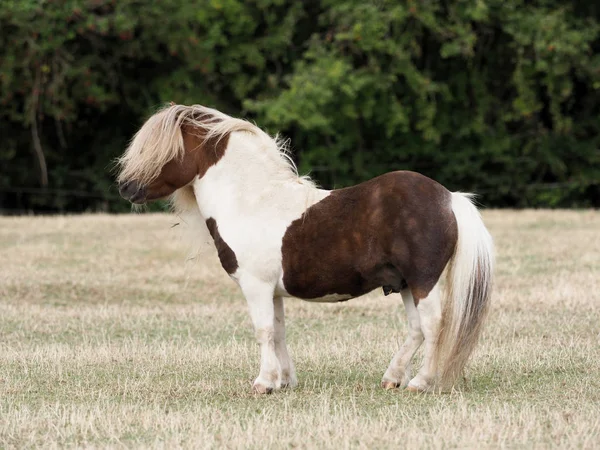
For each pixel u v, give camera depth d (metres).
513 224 24.98
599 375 9.48
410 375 9.23
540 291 14.97
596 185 36.50
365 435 7.28
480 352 10.66
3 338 12.24
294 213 8.90
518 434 7.28
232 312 14.32
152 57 32.62
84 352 11.04
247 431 7.39
